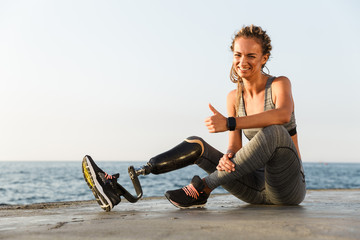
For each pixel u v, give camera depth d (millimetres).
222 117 2281
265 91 2594
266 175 2465
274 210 2137
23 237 1333
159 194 14531
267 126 2303
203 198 2439
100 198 2275
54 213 2297
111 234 1343
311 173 54469
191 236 1256
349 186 23484
